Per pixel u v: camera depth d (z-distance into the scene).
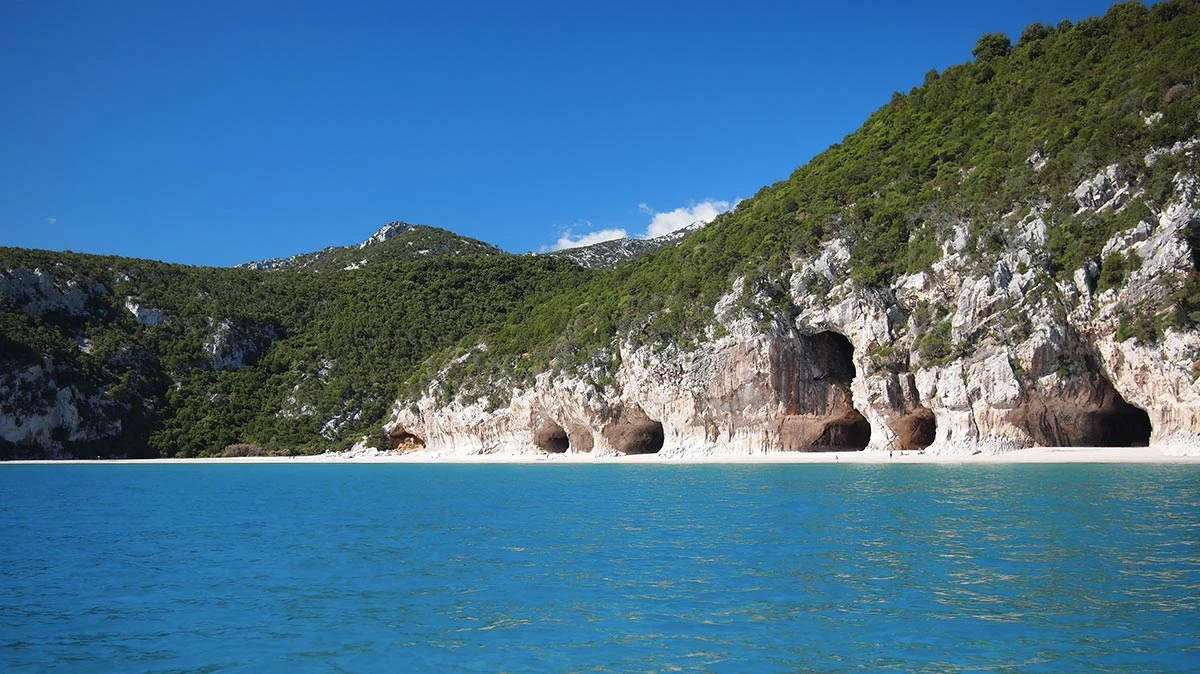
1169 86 63.50
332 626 16.64
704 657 14.18
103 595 19.69
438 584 20.16
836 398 71.12
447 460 93.81
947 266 65.50
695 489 42.81
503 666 14.03
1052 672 12.99
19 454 105.50
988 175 69.25
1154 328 54.16
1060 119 69.88
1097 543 22.67
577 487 47.03
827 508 32.31
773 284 73.44
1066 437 60.28
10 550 26.38
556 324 98.12
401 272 150.75
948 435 61.41
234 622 17.09
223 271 151.75
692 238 97.94
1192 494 33.06
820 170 94.50
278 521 33.12
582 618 16.72
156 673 14.09
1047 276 60.09
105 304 129.25
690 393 74.12
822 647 14.52
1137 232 56.81
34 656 15.09
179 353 126.31
